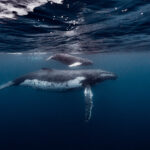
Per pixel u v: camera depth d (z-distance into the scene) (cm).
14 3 745
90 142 1820
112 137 1938
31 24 1058
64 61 829
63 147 1711
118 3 770
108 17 949
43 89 873
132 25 1139
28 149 1667
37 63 4478
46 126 2417
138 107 3791
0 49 2125
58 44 1741
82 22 1023
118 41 1711
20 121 2681
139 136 1912
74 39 1512
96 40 1595
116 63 5472
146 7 820
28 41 1578
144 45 2075
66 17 933
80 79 814
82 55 2964
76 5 780
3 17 932
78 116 3456
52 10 833
